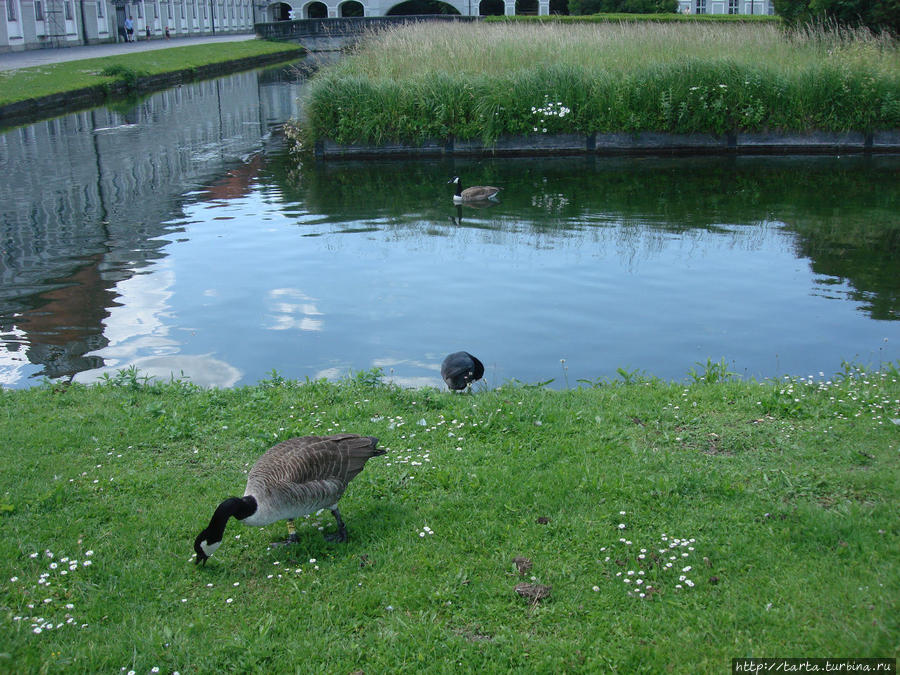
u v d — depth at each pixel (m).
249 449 6.40
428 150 22.91
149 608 4.43
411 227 14.91
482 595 4.41
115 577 4.69
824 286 11.09
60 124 29.48
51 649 4.08
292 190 18.61
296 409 7.17
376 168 21.25
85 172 20.78
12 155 23.12
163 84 44.09
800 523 4.94
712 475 5.57
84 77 38.75
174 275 12.24
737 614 4.12
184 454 6.35
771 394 7.07
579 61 23.84
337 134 22.53
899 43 25.70
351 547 5.00
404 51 26.12
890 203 16.06
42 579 4.61
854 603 4.12
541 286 11.33
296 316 10.36
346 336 9.62
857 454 5.81
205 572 4.77
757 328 9.58
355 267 12.45
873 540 4.66
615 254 12.85
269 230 14.91
